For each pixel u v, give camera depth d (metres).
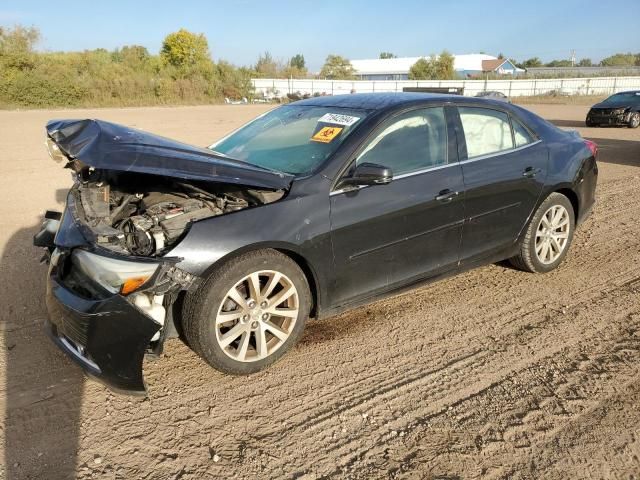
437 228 3.91
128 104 36.94
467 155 4.11
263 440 2.77
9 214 6.96
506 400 3.10
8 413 2.95
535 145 4.60
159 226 3.07
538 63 112.25
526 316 4.14
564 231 4.91
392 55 108.12
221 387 3.21
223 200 3.31
